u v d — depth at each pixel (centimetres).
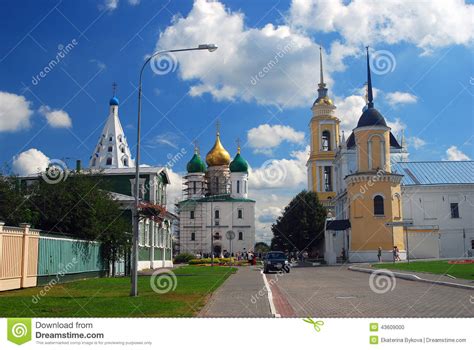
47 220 3222
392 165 6912
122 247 3656
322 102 9044
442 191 6531
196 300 1741
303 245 8062
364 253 5609
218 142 11412
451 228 6469
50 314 1359
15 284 2253
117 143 8000
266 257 4097
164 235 5553
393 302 1648
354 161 7294
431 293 1928
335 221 6116
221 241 10806
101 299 1762
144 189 4903
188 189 11250
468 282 2250
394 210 5688
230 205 10906
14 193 3158
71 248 2961
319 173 8838
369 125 5788
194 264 6975
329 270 4275
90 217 3291
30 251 2405
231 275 3600
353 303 1639
